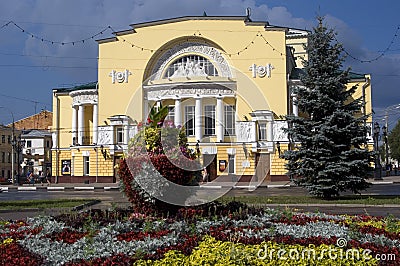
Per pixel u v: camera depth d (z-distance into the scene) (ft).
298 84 155.74
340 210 64.03
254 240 24.48
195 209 32.68
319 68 81.76
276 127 138.72
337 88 80.38
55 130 183.42
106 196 101.91
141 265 20.77
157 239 24.76
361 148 80.79
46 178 198.18
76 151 169.68
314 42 82.64
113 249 23.03
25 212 65.00
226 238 25.29
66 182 174.60
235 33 157.79
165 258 21.31
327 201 73.72
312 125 80.07
